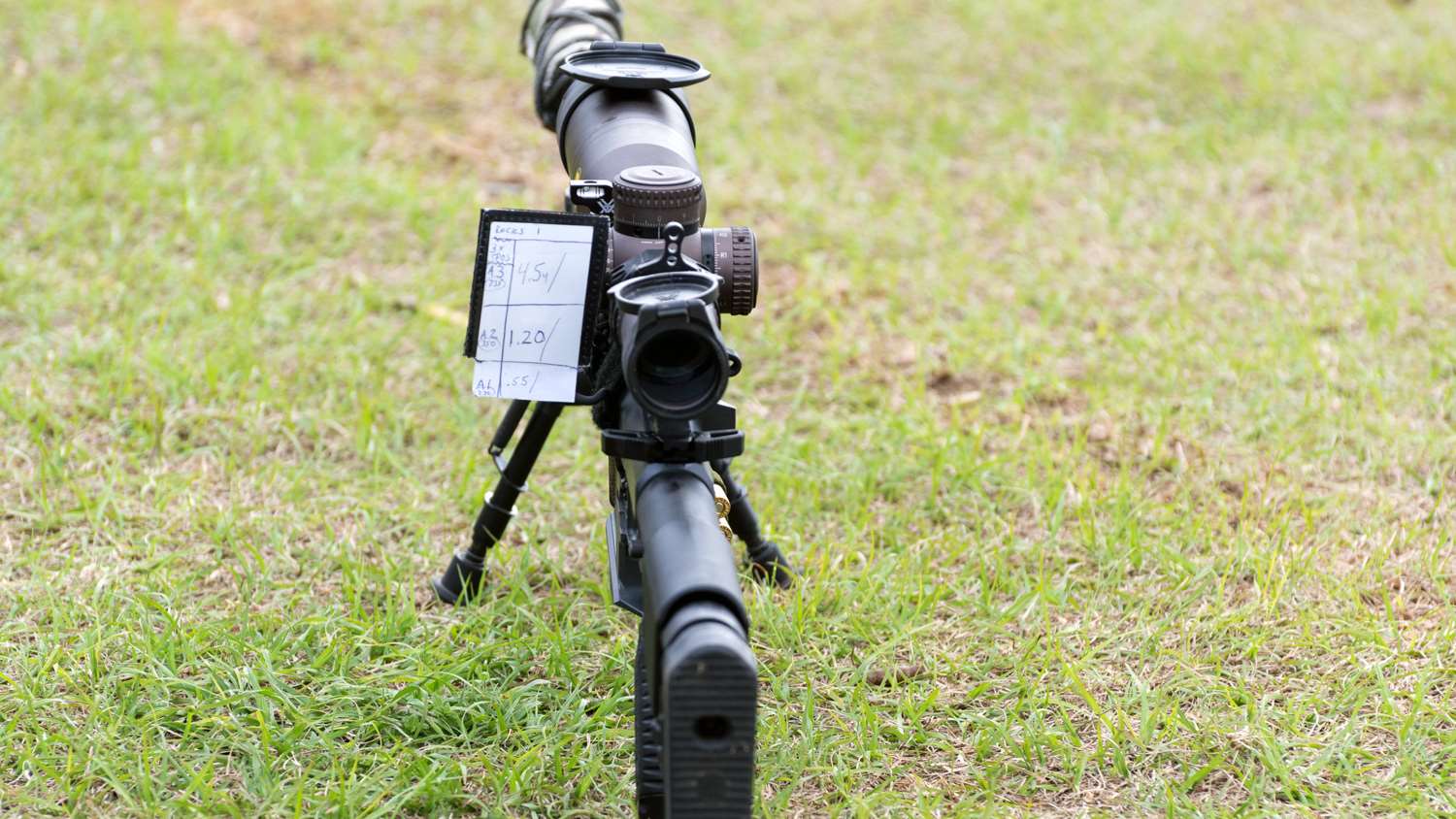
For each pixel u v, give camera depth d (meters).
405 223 5.90
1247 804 2.93
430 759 3.02
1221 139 7.16
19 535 3.86
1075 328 5.34
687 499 2.36
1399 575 3.80
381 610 3.60
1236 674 3.39
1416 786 3.01
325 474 4.21
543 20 3.55
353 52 7.72
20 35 7.25
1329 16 8.98
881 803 2.96
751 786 2.12
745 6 8.92
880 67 8.15
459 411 4.55
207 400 4.54
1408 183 6.55
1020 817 2.92
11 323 4.93
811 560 3.86
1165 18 8.89
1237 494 4.25
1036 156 7.03
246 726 3.13
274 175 6.07
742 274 2.77
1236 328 5.27
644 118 2.99
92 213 5.62
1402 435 4.48
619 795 2.97
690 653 2.06
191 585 3.65
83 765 2.95
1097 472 4.31
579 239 2.58
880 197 6.56
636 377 2.28
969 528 4.10
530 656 3.43
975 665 3.44
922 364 5.00
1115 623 3.60
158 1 7.96
